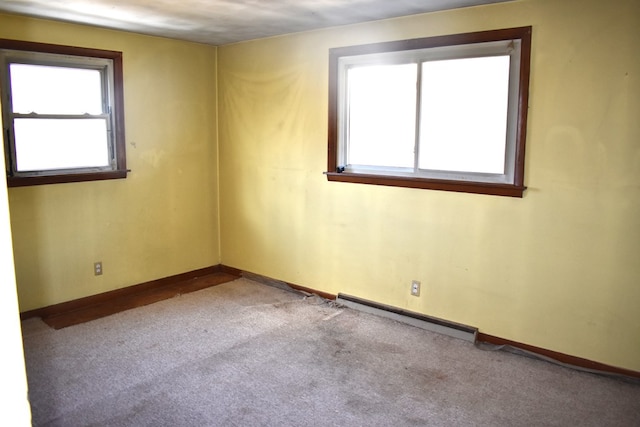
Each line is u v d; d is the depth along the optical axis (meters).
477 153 3.41
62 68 3.80
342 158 4.09
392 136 3.81
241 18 3.60
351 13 3.44
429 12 3.40
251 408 2.62
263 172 4.63
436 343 3.45
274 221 4.62
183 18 3.60
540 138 3.07
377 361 3.18
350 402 2.69
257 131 4.61
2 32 3.45
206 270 5.04
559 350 3.17
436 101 3.53
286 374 2.99
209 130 4.90
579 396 2.78
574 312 3.09
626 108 2.79
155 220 4.53
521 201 3.19
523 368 3.11
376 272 3.97
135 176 4.32
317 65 4.07
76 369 3.03
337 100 4.00
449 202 3.51
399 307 3.87
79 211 3.99
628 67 2.76
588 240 2.99
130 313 3.97
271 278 4.73
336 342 3.46
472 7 3.22
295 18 3.59
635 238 2.84
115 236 4.25
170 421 2.50
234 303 4.22
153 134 4.41
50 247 3.86
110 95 4.08
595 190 2.93
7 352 0.68
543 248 3.15
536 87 3.04
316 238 4.33
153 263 4.56
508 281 3.32
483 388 2.85
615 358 2.98
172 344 3.40
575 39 2.89
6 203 0.66
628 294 2.90
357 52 3.79
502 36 3.12
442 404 2.69
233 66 4.70
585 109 2.91
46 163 3.79
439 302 3.65
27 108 3.64
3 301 0.67
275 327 3.71
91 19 3.63
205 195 4.95
